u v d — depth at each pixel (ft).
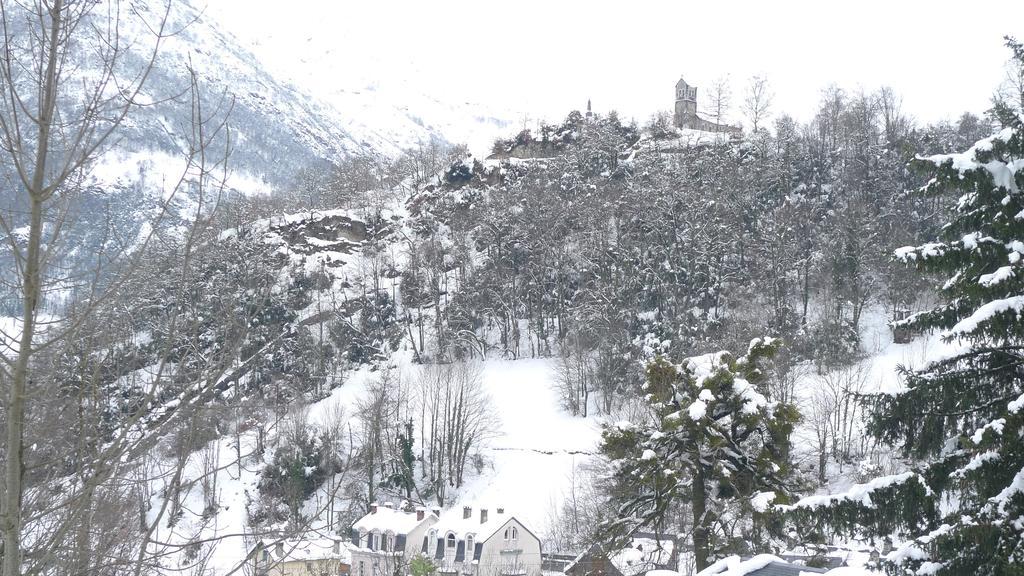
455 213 426.92
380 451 238.68
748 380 102.53
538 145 498.28
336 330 354.95
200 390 29.30
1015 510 51.80
